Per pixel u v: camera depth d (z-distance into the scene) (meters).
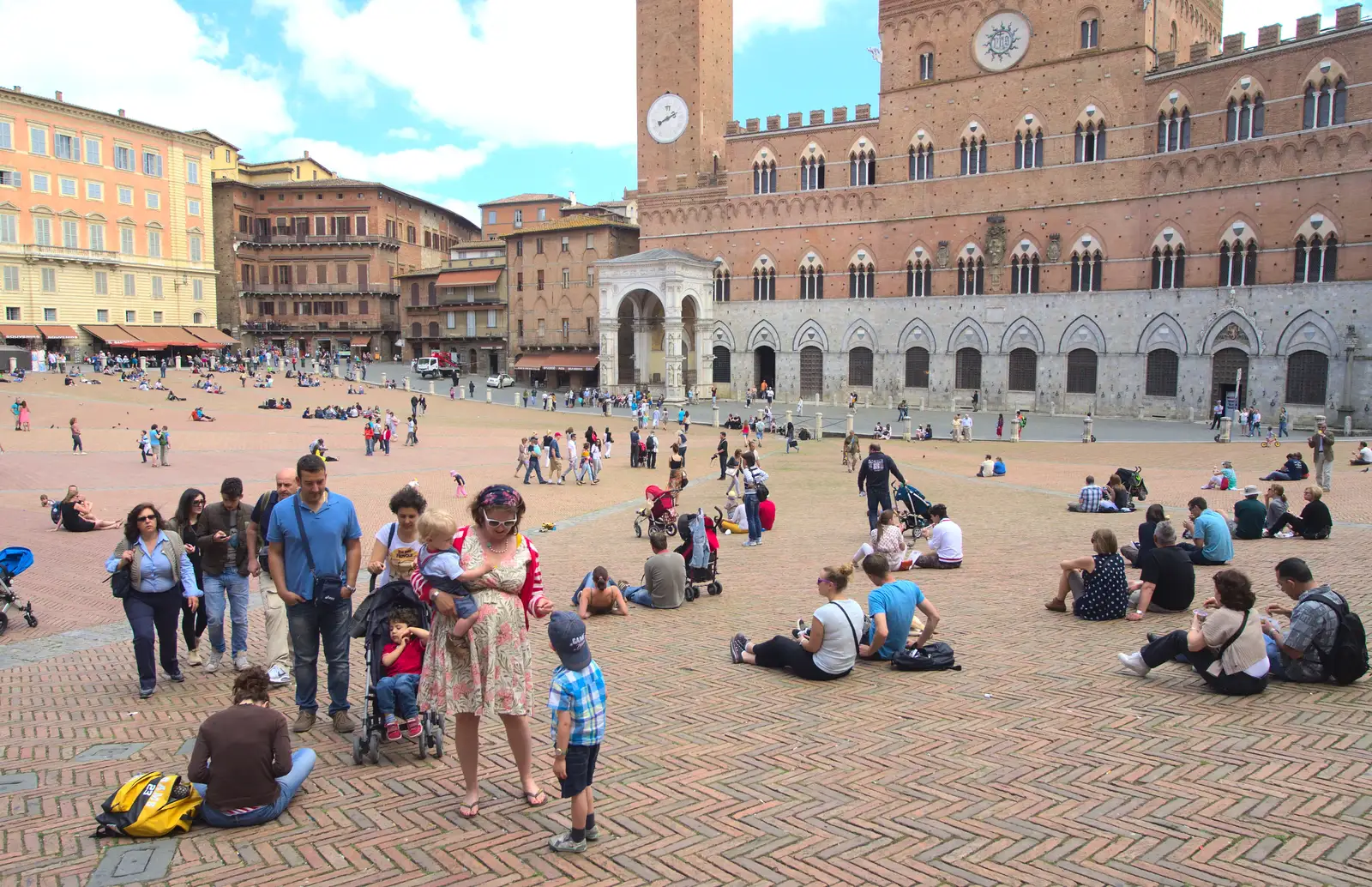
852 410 73.44
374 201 121.12
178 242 106.12
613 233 101.69
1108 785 8.74
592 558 23.66
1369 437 53.97
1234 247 63.59
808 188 85.94
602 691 7.82
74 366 86.62
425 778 9.44
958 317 78.31
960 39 76.44
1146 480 38.78
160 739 10.67
